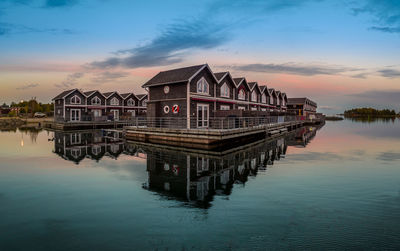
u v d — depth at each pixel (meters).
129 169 11.64
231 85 28.62
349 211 6.51
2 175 10.59
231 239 5.06
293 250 4.67
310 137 27.33
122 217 6.16
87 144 20.89
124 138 25.36
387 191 8.30
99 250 4.72
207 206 6.83
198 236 5.19
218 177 10.09
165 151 17.09
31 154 16.08
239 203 7.08
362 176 10.32
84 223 5.86
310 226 5.64
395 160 14.04
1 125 47.09
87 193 8.09
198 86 23.14
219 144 18.59
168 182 9.34
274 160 13.91
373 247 4.77
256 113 26.03
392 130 38.09
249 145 20.30
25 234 5.37
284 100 53.38
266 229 5.48
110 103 47.69
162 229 5.51
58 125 38.41
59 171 11.29
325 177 10.12
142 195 7.84
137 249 4.73
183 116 22.00
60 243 4.98
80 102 42.66
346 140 24.41
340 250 4.67
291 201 7.24
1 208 6.83
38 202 7.28
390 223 5.81
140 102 52.69
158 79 24.75
